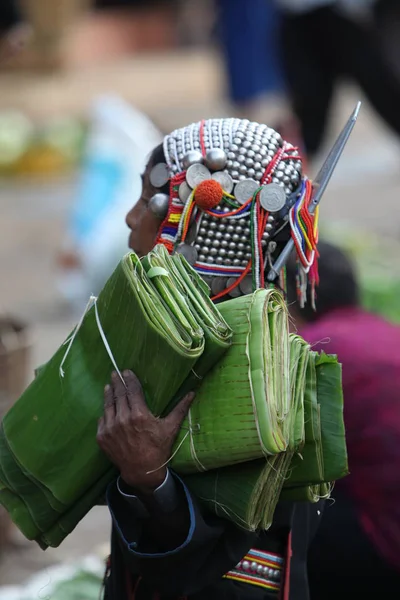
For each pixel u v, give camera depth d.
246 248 2.65
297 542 2.78
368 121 17.78
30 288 9.98
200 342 2.37
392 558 3.31
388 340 3.49
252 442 2.35
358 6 11.06
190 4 24.83
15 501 2.63
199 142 2.68
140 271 2.41
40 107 17.42
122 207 8.53
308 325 3.99
